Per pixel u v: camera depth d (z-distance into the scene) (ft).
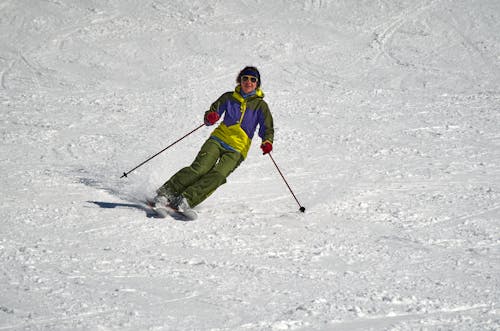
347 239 49.60
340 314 33.68
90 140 84.69
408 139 90.02
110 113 102.83
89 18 170.71
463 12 180.04
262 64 147.13
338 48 159.74
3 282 36.55
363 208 59.16
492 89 131.85
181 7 179.32
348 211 58.13
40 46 152.66
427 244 48.80
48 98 113.09
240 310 33.88
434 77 141.28
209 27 167.94
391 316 33.76
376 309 34.53
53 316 31.71
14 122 93.40
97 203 57.62
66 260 41.81
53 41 156.04
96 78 133.69
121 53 150.61
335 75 141.90
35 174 67.26
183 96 118.83
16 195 59.06
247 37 162.40
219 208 58.54
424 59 154.30
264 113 58.23
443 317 33.60
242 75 58.08
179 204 53.88
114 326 30.89
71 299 34.19
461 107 112.57
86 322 31.12
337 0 187.11
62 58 146.00
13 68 137.59
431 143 87.71
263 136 57.98
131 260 42.63
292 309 34.22
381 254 45.96
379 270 42.29
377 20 176.35
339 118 103.55
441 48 161.17
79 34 160.86
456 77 141.69
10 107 104.01
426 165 76.23
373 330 31.60
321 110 109.40
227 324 31.86
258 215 56.29
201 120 99.71
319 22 174.29
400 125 98.84
